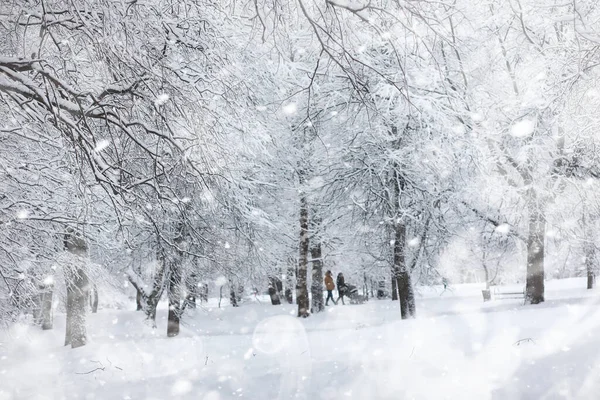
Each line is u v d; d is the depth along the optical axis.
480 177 16.33
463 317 12.84
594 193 17.59
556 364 6.88
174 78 7.17
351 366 8.34
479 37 14.97
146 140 7.75
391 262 17.45
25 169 9.21
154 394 7.97
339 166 16.50
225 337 14.30
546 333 8.83
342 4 6.32
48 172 9.47
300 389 7.52
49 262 10.54
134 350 12.88
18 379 10.67
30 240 10.12
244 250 17.47
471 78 16.34
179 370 9.81
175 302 17.39
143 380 9.12
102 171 6.58
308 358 9.52
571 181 17.47
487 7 13.95
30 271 10.09
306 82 14.59
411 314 16.92
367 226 17.14
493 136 17.31
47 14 6.25
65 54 6.99
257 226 16.94
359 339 11.33
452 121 15.09
